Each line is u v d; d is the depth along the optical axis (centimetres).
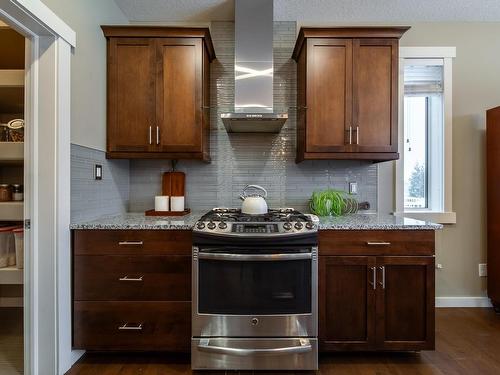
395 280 195
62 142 178
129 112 236
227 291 185
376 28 234
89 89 210
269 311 185
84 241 191
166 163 277
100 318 191
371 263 194
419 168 294
